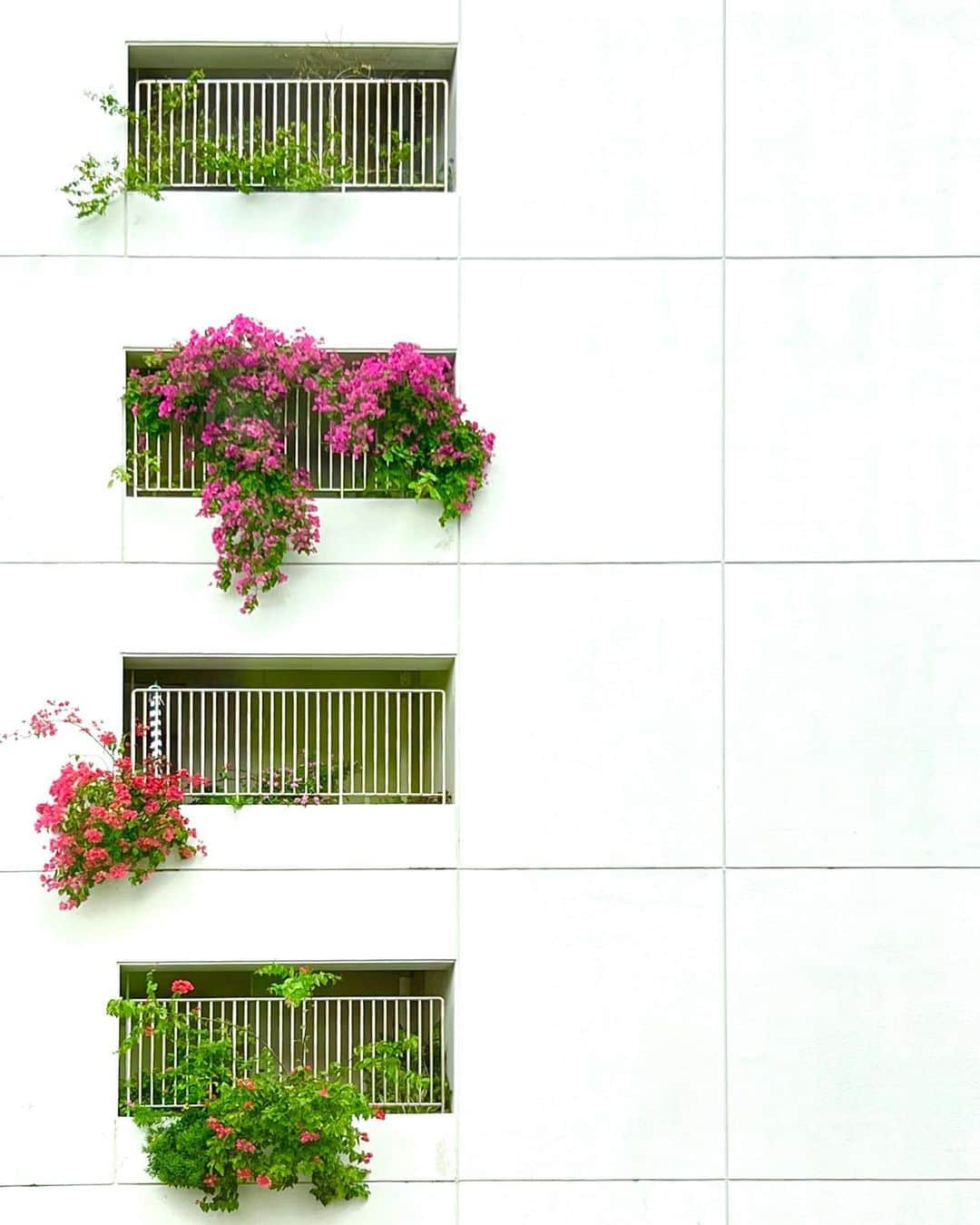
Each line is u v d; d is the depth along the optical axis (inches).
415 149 499.8
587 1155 448.1
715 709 457.4
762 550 460.4
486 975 450.3
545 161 463.5
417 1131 446.3
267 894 449.7
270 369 443.8
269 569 445.4
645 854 454.0
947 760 458.6
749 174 465.1
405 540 458.0
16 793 450.6
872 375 464.1
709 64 466.0
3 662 452.1
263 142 460.8
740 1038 451.8
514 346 461.1
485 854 452.8
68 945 447.2
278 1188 436.1
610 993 451.2
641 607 458.6
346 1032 504.1
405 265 461.7
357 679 516.4
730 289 463.8
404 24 463.5
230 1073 442.9
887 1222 449.7
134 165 457.1
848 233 465.4
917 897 455.8
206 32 462.6
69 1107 443.5
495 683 455.8
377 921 450.3
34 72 461.1
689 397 461.7
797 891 454.9
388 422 452.4
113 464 456.8
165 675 508.4
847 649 459.8
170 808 444.1
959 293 466.0
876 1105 452.1
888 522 462.0
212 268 460.4
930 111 467.5
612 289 462.6
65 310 458.3
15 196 458.9
